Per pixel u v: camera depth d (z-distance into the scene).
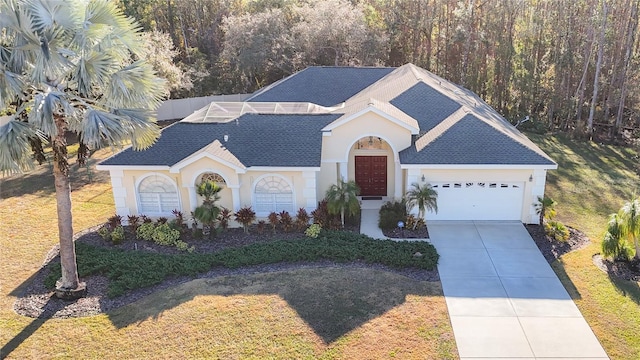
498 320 15.43
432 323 15.30
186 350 14.18
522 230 21.88
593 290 17.05
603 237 18.98
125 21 15.90
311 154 22.16
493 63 48.16
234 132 23.34
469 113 23.70
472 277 18.05
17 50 13.77
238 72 51.12
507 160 21.36
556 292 16.98
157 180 22.23
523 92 44.66
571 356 13.77
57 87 15.02
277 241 20.69
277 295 16.91
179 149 22.44
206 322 15.44
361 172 25.42
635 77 40.31
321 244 20.12
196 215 20.77
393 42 53.97
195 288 17.47
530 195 22.16
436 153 21.88
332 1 48.91
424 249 19.70
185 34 62.97
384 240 20.66
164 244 20.80
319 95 32.38
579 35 43.41
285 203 22.53
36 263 19.59
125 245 20.98
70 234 16.55
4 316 15.89
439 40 53.28
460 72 49.78
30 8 13.50
